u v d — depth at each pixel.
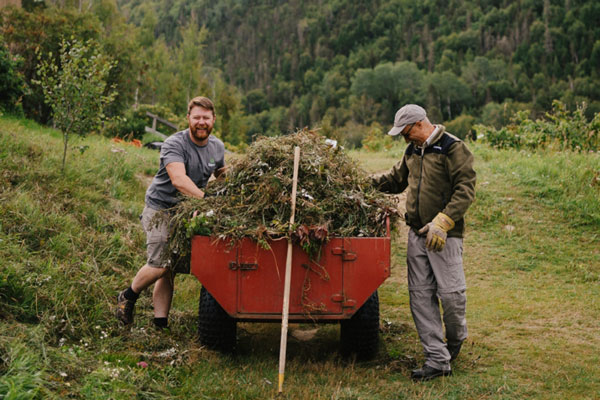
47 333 3.86
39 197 6.16
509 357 4.32
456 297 4.01
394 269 6.78
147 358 3.90
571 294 5.73
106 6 31.91
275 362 4.20
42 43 16.38
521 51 162.00
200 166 4.45
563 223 7.63
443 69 158.62
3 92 13.15
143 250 6.07
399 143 17.19
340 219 4.11
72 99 7.43
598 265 6.46
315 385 3.74
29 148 7.65
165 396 3.35
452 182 4.05
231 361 4.09
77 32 17.58
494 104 127.81
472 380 3.91
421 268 4.11
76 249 5.42
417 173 4.18
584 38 157.88
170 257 4.18
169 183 4.38
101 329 4.20
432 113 127.00
